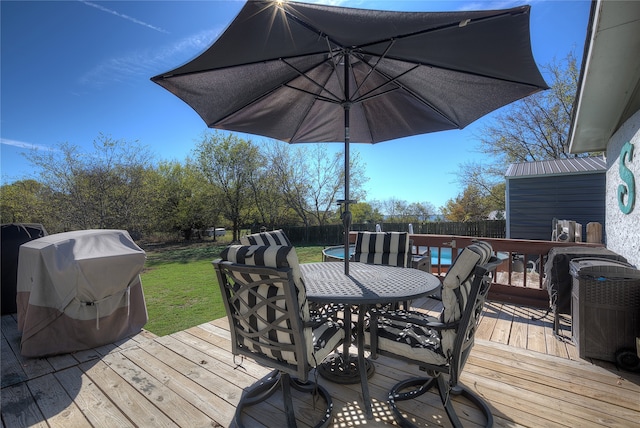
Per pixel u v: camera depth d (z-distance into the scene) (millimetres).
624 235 3451
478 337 2941
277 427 1812
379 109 3252
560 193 8156
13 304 4109
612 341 2416
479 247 1636
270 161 16500
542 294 3754
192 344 2967
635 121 3068
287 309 1493
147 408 2016
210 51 1858
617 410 1882
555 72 13367
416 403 1988
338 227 15148
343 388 2164
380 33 1819
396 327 1966
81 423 1890
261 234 3180
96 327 2908
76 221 9055
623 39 2555
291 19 1666
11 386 2301
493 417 1835
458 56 2086
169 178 15633
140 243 14898
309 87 2854
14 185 9250
